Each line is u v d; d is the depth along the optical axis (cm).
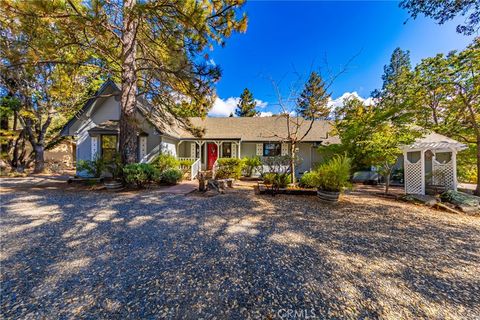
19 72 1025
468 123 851
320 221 475
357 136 827
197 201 648
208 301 205
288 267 273
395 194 832
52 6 539
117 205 583
